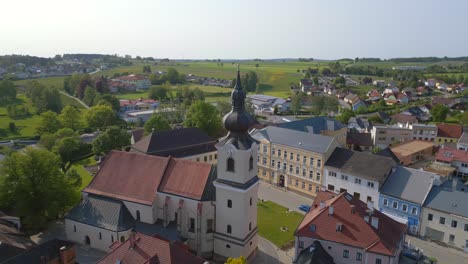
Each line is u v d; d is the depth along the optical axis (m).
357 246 54.88
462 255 69.06
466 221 69.56
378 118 193.25
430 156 134.12
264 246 70.06
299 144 99.06
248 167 60.69
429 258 61.81
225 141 60.44
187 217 64.81
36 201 72.31
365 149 149.12
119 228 64.38
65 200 74.38
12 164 72.56
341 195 61.50
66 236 71.38
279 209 88.50
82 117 189.12
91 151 133.25
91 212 68.06
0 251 53.16
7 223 65.88
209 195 63.84
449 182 80.88
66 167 120.06
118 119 188.38
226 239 63.56
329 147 93.56
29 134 164.50
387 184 82.69
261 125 146.50
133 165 70.94
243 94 59.03
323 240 57.25
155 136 109.69
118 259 48.19
